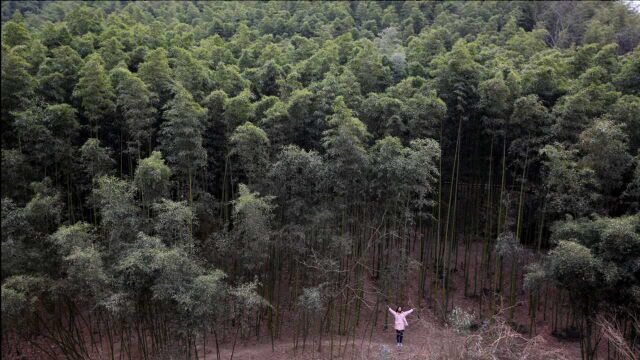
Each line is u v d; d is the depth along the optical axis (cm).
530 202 2280
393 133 2019
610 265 1480
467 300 2245
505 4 4731
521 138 2016
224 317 1678
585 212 1728
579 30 4231
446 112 2053
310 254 1898
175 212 1425
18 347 1677
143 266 1309
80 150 1677
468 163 2277
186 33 2683
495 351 1579
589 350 1659
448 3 4900
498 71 2064
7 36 1862
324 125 1938
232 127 1861
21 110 1552
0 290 1197
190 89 1925
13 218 1330
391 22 4441
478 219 2464
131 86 1652
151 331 1596
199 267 1484
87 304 1681
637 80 2086
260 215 1602
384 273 1981
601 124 1667
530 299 2117
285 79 2183
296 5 4872
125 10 4372
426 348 1738
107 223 1473
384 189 1822
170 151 1788
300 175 1775
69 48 1869
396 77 2592
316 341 1881
